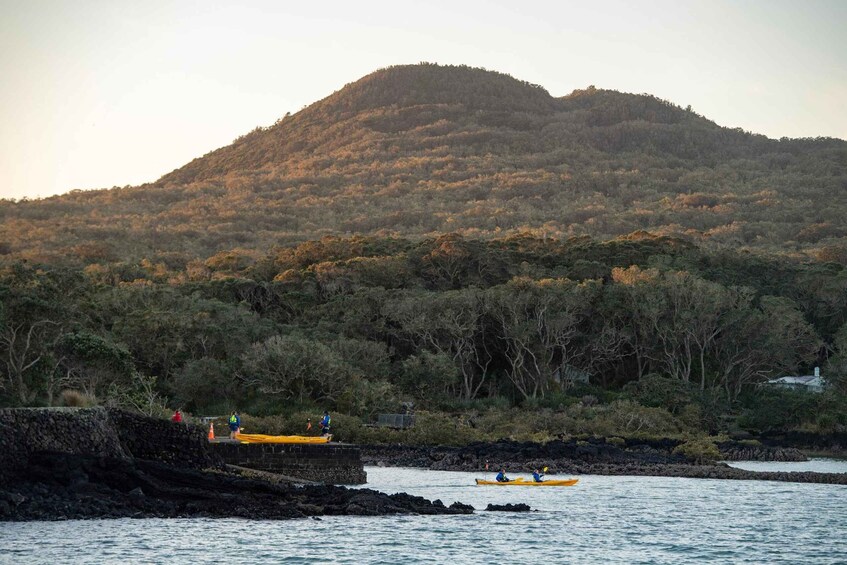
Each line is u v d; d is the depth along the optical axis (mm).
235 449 145375
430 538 111062
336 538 108562
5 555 95375
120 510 113625
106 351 191125
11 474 113625
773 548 112062
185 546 101562
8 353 190750
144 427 130125
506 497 150750
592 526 123562
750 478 183875
